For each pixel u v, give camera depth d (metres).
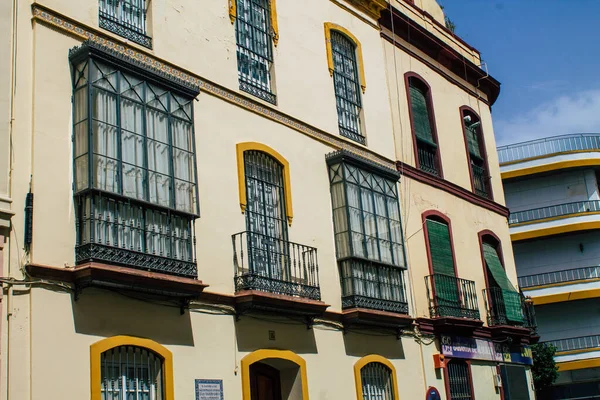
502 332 21.55
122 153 11.91
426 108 22.42
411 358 18.12
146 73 12.65
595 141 37.09
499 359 21.66
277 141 15.98
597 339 34.34
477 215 23.17
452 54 23.91
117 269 11.14
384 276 17.28
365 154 18.69
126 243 11.62
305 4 18.19
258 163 15.48
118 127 11.94
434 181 21.20
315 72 17.81
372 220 17.39
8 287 10.33
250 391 14.39
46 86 11.56
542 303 34.72
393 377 17.27
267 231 15.12
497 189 25.17
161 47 13.95
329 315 15.84
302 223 15.98
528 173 36.62
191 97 13.55
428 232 20.30
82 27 12.47
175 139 13.00
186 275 12.35
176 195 12.67
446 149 22.64
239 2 16.22
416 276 19.17
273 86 16.45
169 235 12.32
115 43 13.03
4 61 11.11
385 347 17.36
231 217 14.27
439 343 19.27
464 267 21.52
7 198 10.61
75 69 12.01
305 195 16.31
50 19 11.94
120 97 12.14
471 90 25.34
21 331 10.31
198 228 13.52
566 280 35.53
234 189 14.54
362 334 16.75
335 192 17.00
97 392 10.95
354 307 16.09
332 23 18.95
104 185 11.48
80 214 11.37
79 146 11.57
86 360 10.99
